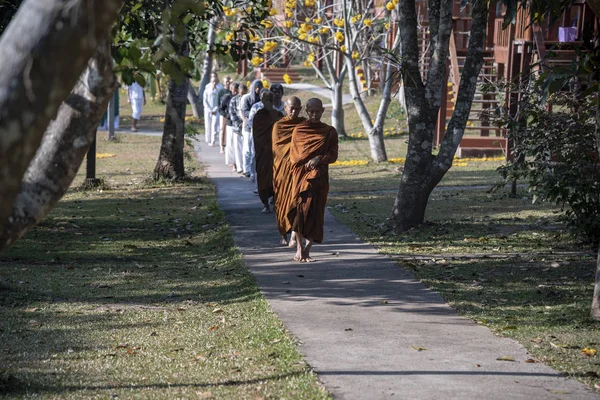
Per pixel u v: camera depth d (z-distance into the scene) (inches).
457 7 1756.9
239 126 1411.2
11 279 682.8
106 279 705.0
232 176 1400.1
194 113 2578.7
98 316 570.6
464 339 498.6
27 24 211.9
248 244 831.1
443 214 1034.7
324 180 731.4
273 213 1016.2
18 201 274.5
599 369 436.8
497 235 876.0
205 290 661.3
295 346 475.5
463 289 643.5
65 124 277.6
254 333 514.6
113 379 425.7
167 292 656.4
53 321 555.2
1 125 209.5
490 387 402.3
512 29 1467.8
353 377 417.1
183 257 816.9
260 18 827.4
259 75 2551.7
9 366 449.1
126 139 2084.2
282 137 757.9
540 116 824.3
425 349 473.7
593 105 785.6
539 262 742.5
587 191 786.8
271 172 997.8
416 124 901.2
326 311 569.3
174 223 1000.9
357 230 910.4
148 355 473.7
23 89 210.7
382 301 599.2
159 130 2305.6
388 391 393.7
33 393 398.3
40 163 277.3
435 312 570.3
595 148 788.6
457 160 1659.7
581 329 525.3
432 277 683.4
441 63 897.5
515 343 489.7
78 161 282.4
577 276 688.4
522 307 586.6
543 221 962.1
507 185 1300.4
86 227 982.4
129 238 919.0
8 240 276.4
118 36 495.2
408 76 896.3
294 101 756.6
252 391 396.2
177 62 358.9
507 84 884.6
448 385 404.8
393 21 1772.9
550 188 789.9
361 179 1403.8
